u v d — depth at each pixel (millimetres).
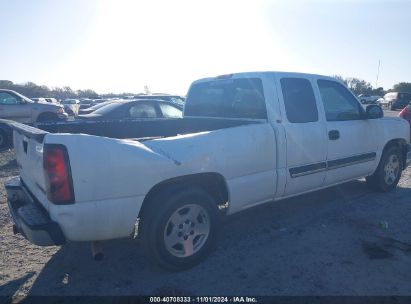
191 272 3568
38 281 3430
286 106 4461
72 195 2910
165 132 5555
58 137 2902
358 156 5383
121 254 3969
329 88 5141
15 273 3576
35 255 3979
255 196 4109
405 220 4852
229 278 3443
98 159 2979
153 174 3244
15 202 3801
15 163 9469
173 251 3496
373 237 4320
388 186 6109
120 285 3357
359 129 5348
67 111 27812
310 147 4613
